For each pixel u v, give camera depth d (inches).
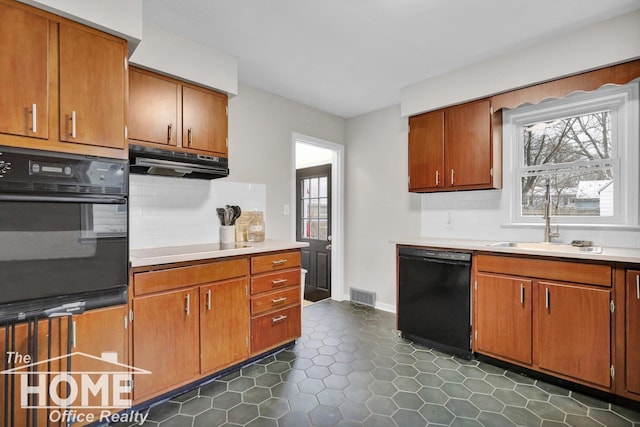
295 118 136.5
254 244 102.7
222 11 76.0
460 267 96.7
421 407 71.9
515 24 82.0
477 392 78.0
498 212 112.0
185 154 88.0
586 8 75.5
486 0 72.2
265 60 100.9
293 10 75.7
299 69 107.4
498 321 89.5
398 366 91.4
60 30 57.9
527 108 106.0
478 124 104.8
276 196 128.4
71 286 58.9
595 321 74.0
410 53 97.0
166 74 84.1
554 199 103.1
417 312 106.3
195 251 84.7
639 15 76.4
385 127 145.3
